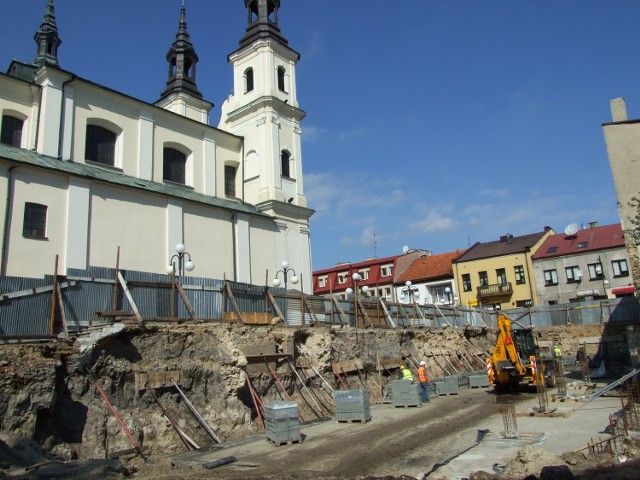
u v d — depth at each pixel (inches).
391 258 2477.9
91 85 1089.4
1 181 855.7
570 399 770.8
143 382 582.6
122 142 1149.7
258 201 1435.8
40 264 877.2
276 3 1619.1
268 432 586.9
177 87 1632.6
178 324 663.1
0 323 540.1
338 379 882.8
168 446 557.6
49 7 1425.9
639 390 645.3
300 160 1557.6
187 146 1301.7
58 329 587.2
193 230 1159.6
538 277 2089.1
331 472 433.4
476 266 2226.9
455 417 687.7
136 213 1048.8
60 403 510.0
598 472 365.7
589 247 2021.4
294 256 1433.3
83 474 399.5
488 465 426.0
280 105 1520.7
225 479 413.4
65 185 941.2
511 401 818.2
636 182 770.8
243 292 833.5
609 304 1641.2
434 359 1227.9
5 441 435.5
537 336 1697.8
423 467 434.0
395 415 736.3
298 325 885.2
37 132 1015.6
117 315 631.2
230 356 681.0
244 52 1576.0
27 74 1282.0
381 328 1111.6
